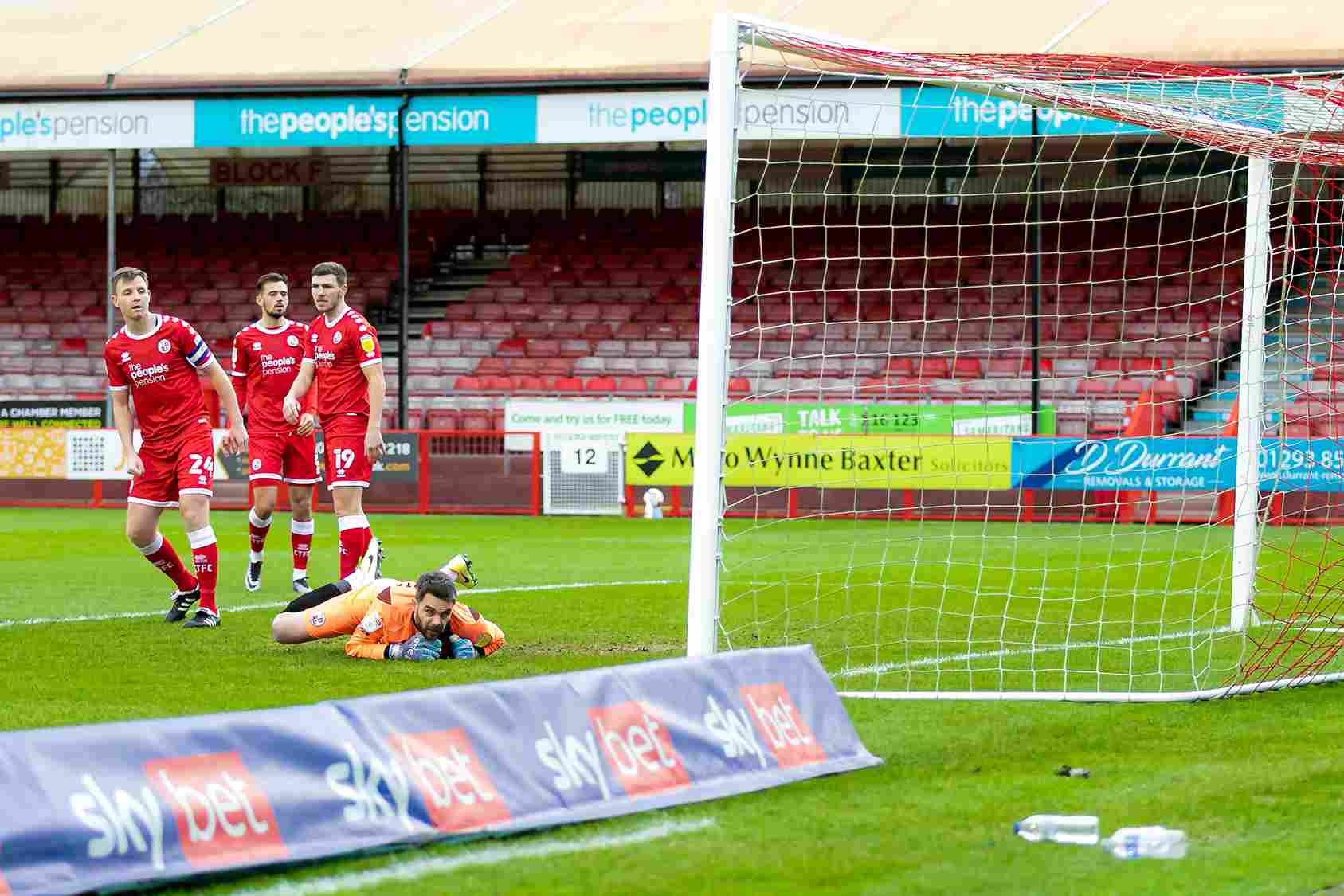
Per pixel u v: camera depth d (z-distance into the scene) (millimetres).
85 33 72375
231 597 30516
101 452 63875
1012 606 29844
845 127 57719
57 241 91812
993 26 66125
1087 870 11359
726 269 18969
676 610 28203
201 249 90875
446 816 11961
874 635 25422
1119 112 23562
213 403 65062
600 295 85688
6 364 80750
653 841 12016
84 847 10219
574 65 63625
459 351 81188
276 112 64625
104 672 20281
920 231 87750
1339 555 40000
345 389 28375
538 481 61938
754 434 59500
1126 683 20469
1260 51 60781
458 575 22031
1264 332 27203
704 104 62750
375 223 91938
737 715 14242
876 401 71250
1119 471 54156
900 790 13867
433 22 70875
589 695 13234
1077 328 79125
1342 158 25375
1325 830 12555
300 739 11477
